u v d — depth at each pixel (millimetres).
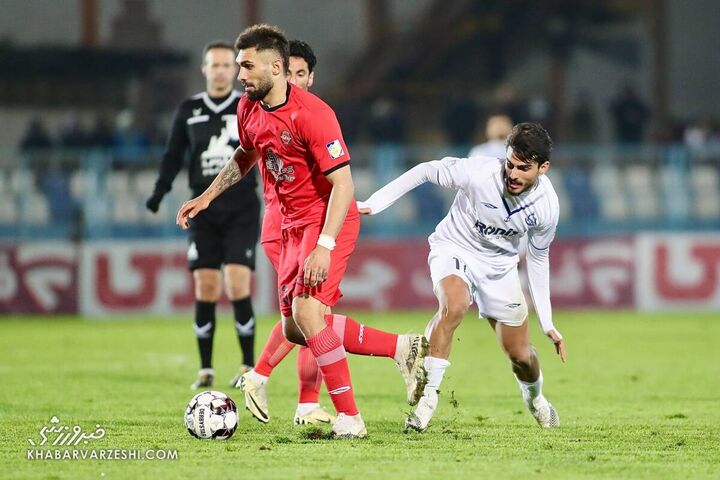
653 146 87750
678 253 66438
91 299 62969
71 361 40781
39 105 87625
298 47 24875
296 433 22641
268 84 20422
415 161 64875
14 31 88938
